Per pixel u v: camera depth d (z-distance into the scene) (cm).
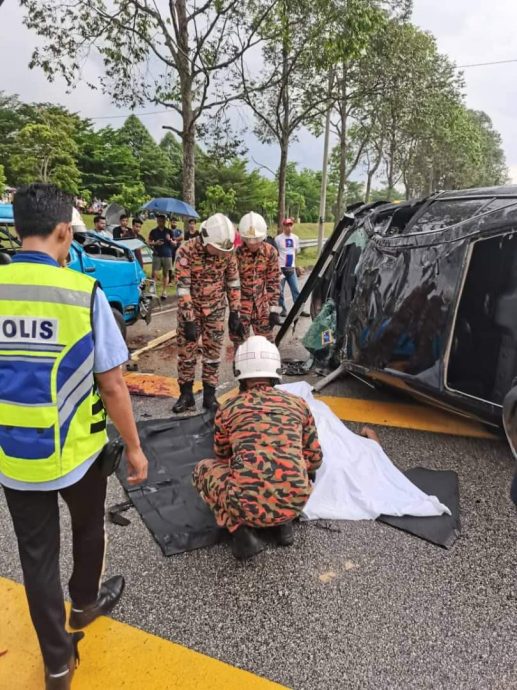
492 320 353
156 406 447
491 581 244
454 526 282
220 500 249
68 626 213
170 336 696
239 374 272
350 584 241
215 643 208
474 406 354
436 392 370
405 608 227
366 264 447
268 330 536
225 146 1295
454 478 331
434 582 243
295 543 269
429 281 378
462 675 196
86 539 193
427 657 203
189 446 369
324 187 1906
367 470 321
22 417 154
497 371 349
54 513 169
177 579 243
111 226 1191
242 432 248
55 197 161
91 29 1000
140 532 277
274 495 238
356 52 1088
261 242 498
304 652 204
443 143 2944
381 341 410
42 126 3591
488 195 386
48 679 173
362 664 200
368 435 380
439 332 368
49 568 169
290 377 531
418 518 288
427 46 1783
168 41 995
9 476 159
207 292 416
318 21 1088
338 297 541
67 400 157
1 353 152
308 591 236
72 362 155
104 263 598
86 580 201
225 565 253
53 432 156
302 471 243
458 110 2119
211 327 423
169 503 301
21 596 230
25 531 166
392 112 1898
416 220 418
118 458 179
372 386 470
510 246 347
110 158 5266
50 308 152
